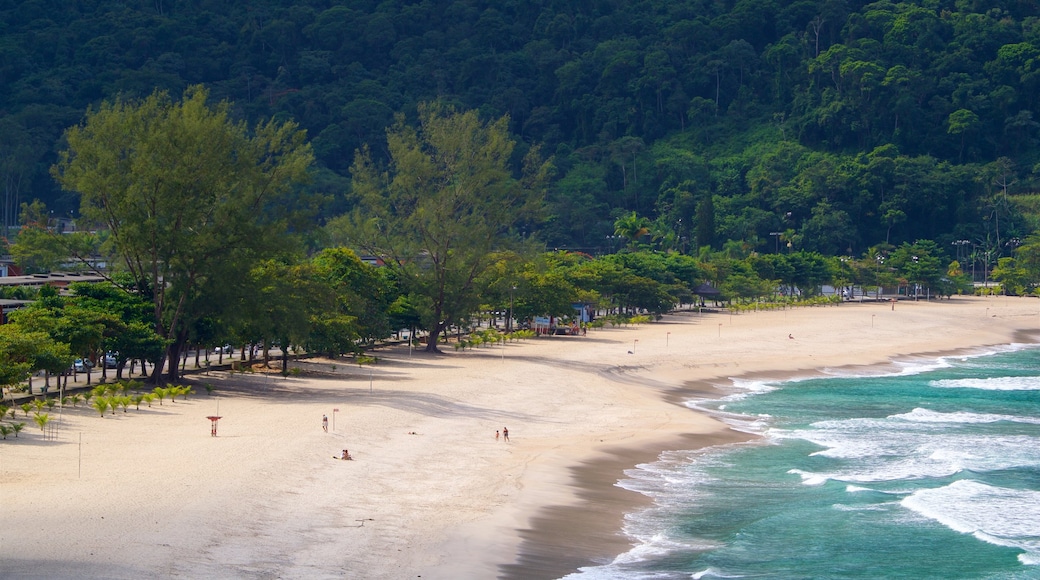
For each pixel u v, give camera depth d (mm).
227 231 71938
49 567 30000
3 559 30531
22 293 93688
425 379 80688
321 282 84250
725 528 41812
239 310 72750
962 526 42406
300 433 53688
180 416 58406
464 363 93312
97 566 30375
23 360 56781
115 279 77875
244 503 38688
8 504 36438
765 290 193625
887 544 40156
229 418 58125
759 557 38062
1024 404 78688
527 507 42562
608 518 42375
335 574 31797
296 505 39344
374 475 45844
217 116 72312
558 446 56375
